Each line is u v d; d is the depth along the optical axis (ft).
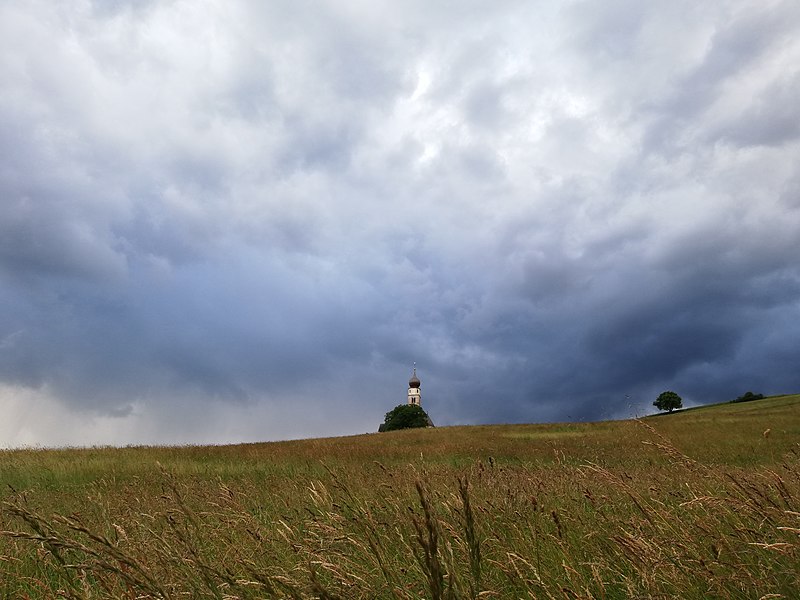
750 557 10.71
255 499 23.89
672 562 10.46
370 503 16.12
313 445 114.93
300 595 7.68
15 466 58.85
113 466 59.72
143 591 7.72
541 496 17.65
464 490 7.75
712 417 134.41
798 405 161.27
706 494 13.53
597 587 10.43
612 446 77.10
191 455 80.64
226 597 8.39
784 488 11.78
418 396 517.96
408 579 10.12
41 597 10.28
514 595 10.07
